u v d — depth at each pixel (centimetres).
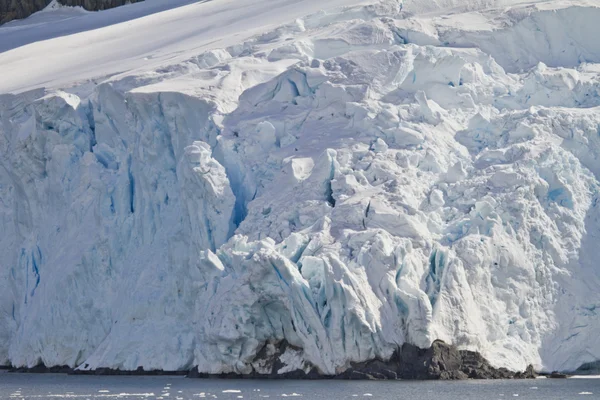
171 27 18575
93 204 13288
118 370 12269
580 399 9338
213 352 11125
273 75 13925
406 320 10438
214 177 11994
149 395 10119
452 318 10506
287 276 10425
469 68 13388
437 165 12056
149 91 13100
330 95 13000
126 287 12638
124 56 17088
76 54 18450
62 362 13088
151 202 12900
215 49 14888
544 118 12394
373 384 10169
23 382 11881
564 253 11500
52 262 13438
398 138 12356
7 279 14425
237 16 17700
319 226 11300
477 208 11300
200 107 12975
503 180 11581
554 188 11838
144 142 12975
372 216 11219
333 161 11938
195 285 11700
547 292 11325
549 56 14050
